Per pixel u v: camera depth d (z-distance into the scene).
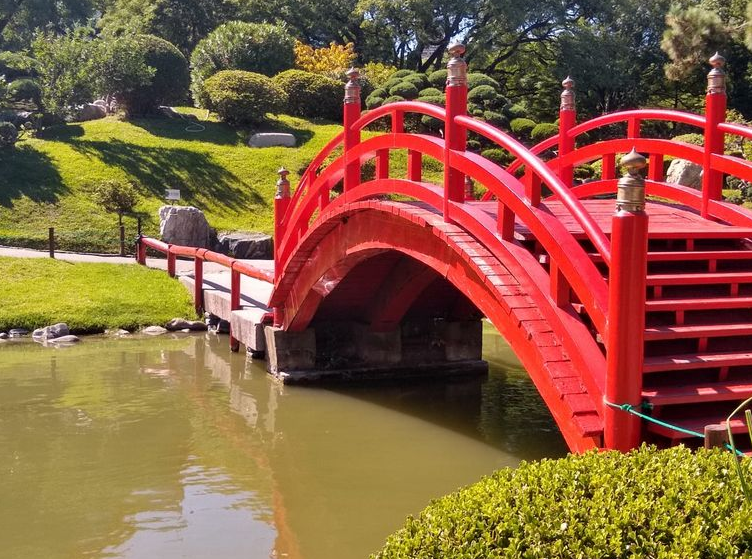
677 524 2.92
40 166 23.03
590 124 8.49
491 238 5.99
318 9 37.59
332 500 6.36
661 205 7.73
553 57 35.78
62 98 27.31
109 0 50.16
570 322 5.13
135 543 5.54
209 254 14.41
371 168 23.38
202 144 26.23
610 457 3.56
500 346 13.52
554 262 5.24
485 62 36.75
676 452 3.53
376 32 37.50
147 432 8.28
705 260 5.92
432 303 11.08
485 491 3.41
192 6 39.19
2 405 9.34
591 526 2.97
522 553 2.94
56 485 6.70
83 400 9.60
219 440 8.02
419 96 27.94
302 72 30.38
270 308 12.12
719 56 6.93
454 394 10.12
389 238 7.86
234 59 31.12
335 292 10.59
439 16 36.25
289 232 10.34
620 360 4.32
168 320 14.94
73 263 17.16
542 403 9.62
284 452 7.63
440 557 3.04
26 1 45.62
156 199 22.72
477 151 25.22
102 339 13.82
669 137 33.06
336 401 9.70
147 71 27.92
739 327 5.19
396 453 7.62
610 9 35.69
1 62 34.19
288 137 26.95
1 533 5.72
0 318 14.11
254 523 5.89
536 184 5.48
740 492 3.08
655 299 5.42
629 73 34.66
